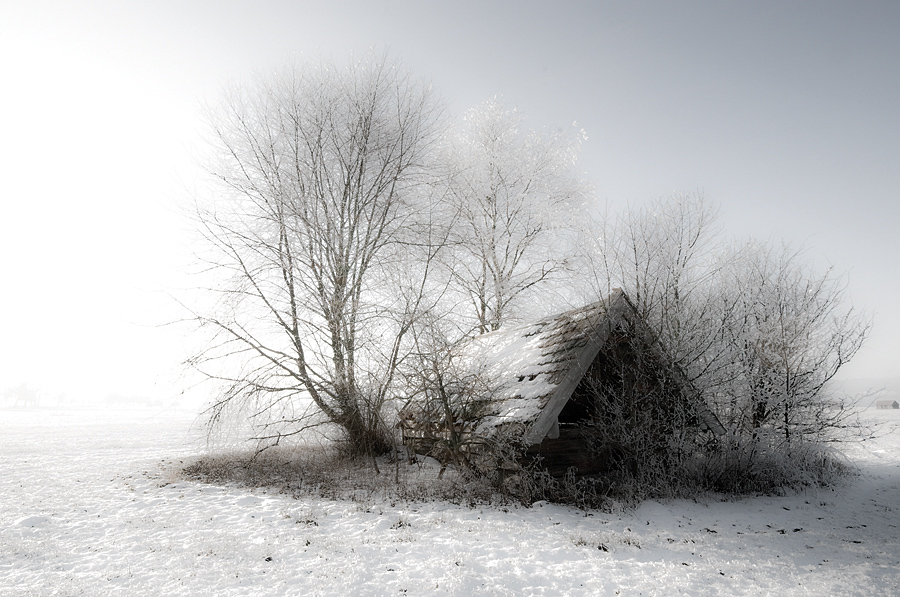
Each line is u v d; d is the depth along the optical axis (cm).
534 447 934
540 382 973
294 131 1538
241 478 1221
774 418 1135
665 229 1384
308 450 1602
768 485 1077
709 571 581
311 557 620
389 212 1593
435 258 1619
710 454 1078
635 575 565
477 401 1088
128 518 837
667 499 952
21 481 1222
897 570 586
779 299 1330
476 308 2045
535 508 869
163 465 1505
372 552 638
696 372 1093
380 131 1609
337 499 974
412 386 1178
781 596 511
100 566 596
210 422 1370
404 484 1046
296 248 1477
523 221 2131
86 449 2033
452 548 650
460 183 2011
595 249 1315
